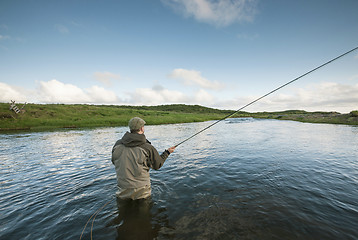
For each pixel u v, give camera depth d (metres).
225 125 24.86
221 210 2.75
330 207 2.76
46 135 15.05
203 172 4.64
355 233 2.15
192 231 2.27
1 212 2.90
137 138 2.98
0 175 4.89
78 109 40.38
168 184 3.83
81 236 2.23
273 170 4.66
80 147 9.19
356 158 5.72
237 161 5.65
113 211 2.78
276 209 2.73
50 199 3.33
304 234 2.16
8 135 15.23
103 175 4.68
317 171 4.52
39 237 2.24
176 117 42.41
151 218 2.57
